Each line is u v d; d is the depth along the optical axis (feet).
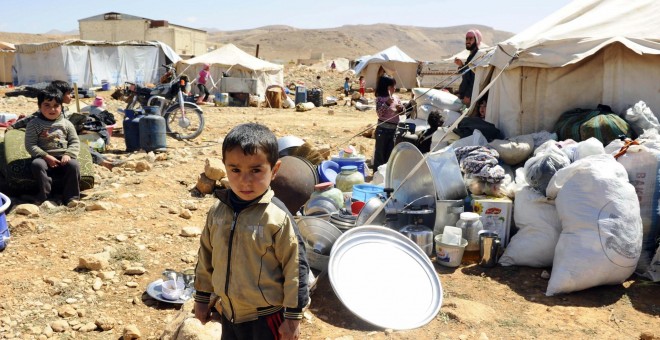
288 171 20.01
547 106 22.54
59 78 86.12
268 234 7.71
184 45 187.73
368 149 35.27
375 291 13.61
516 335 12.36
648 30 20.95
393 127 25.77
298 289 7.86
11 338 11.59
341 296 13.00
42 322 12.34
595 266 14.15
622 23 21.76
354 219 16.83
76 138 21.16
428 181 17.89
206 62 74.23
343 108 72.59
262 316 8.07
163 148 31.65
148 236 17.67
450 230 16.48
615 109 21.40
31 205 19.25
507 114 23.48
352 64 207.72
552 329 12.66
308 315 13.03
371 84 109.09
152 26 183.11
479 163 18.08
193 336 10.82
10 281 13.97
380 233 15.21
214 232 8.06
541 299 14.25
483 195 17.94
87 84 88.63
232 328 8.32
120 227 18.30
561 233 15.35
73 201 20.42
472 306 13.61
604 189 14.60
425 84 111.34
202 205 21.52
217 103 69.56
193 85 74.84
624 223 14.33
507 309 13.73
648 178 15.87
